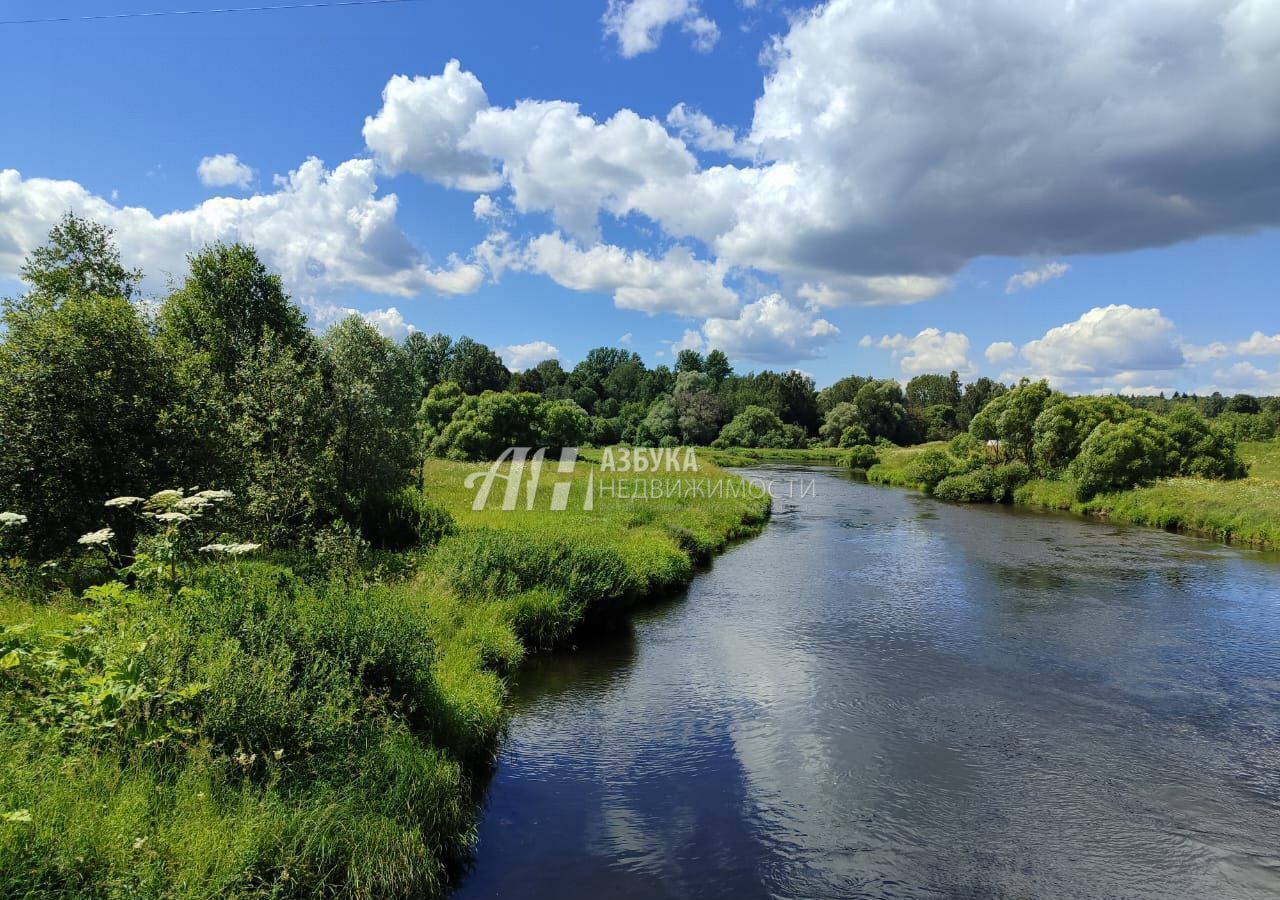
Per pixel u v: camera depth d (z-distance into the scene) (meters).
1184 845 7.12
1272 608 16.17
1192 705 10.62
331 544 12.95
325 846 5.33
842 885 6.38
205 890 4.47
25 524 10.38
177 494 7.35
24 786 4.56
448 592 12.65
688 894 6.16
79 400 10.84
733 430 98.31
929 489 45.03
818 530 28.45
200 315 16.84
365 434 17.33
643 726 9.65
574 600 13.84
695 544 21.72
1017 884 6.48
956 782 8.30
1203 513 27.80
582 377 128.88
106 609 6.29
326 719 6.23
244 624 6.94
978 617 15.34
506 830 7.05
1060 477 39.41
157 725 5.57
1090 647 13.30
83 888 4.17
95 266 15.27
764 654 12.78
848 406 103.38
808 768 8.57
